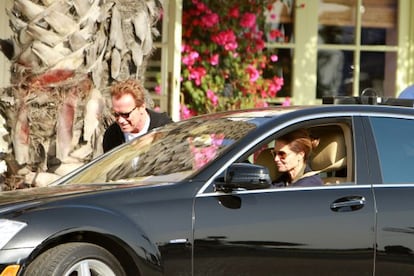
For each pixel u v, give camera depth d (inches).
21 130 994.1
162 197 735.7
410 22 1617.9
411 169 808.9
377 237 776.9
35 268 694.5
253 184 743.1
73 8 983.6
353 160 798.5
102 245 721.0
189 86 1482.5
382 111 822.5
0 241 690.2
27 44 986.1
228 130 805.2
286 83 1595.7
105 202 724.0
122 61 1019.3
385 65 1620.3
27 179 1002.7
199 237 732.0
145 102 1034.7
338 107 815.1
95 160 864.9
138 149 845.8
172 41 1381.6
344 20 1616.6
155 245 719.1
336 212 768.3
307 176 796.0
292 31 1595.7
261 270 746.8
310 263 759.1
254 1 1528.1
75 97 991.0
